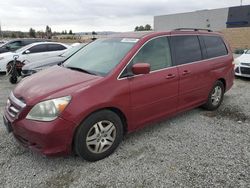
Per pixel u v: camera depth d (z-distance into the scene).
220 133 4.30
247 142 3.96
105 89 3.29
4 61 10.84
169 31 4.36
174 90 4.20
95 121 3.23
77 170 3.19
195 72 4.58
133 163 3.35
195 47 4.77
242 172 3.13
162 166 3.28
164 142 3.95
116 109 3.45
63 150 3.06
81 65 3.98
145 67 3.48
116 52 3.84
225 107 5.72
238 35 31.12
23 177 3.05
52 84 3.31
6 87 8.29
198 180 2.98
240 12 37.56
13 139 3.99
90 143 3.27
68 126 3.00
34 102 3.01
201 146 3.82
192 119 4.95
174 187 2.87
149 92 3.78
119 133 3.56
